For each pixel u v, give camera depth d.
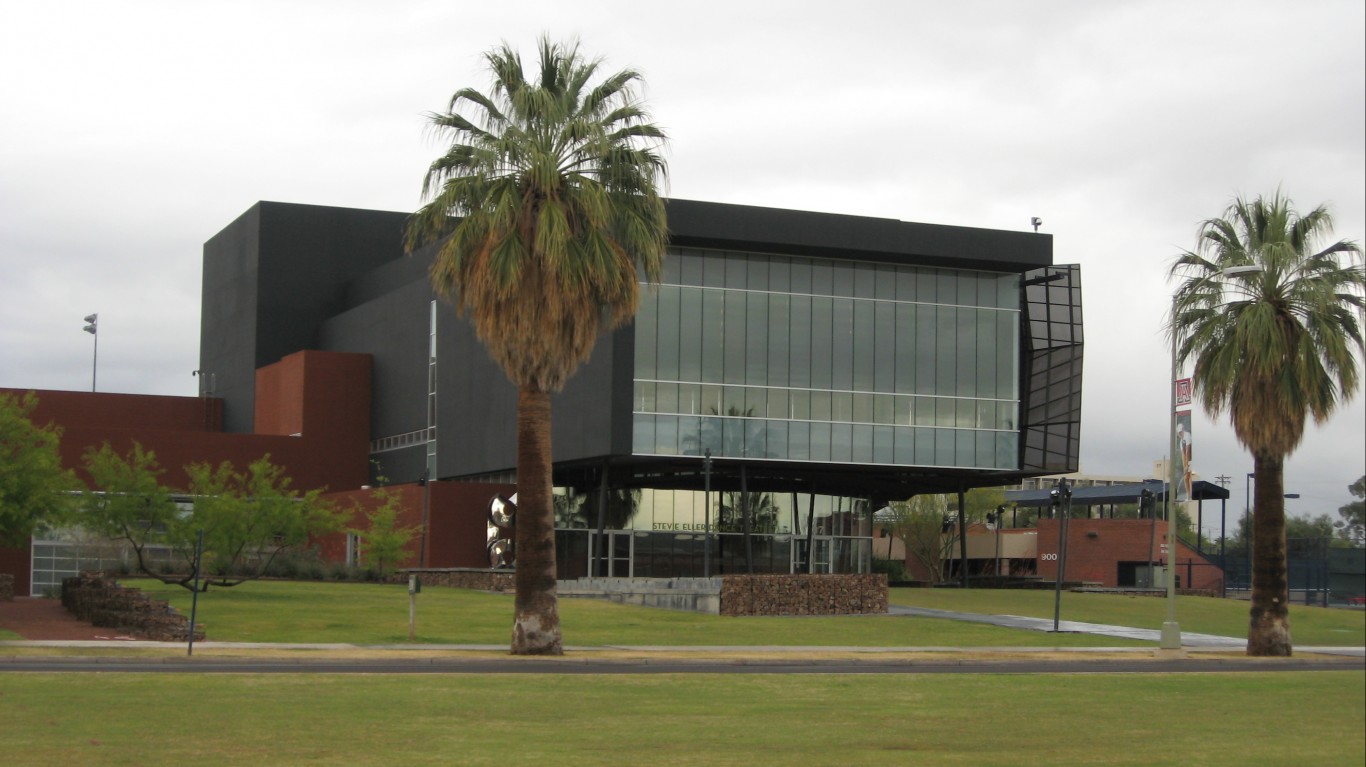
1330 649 44.31
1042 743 19.72
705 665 31.36
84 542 57.75
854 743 18.92
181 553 50.84
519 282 31.45
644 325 60.06
